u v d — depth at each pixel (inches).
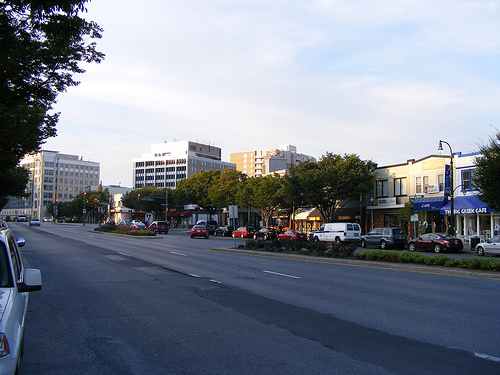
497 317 327.0
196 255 912.9
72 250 1000.9
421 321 313.6
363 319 319.3
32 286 190.2
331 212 1838.1
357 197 1801.2
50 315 334.0
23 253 909.2
